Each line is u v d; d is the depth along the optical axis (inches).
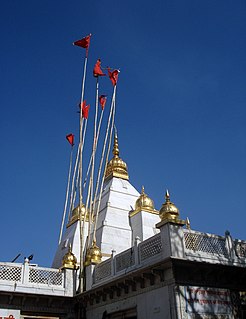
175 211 705.6
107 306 843.4
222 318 670.5
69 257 1008.2
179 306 629.9
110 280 836.0
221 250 729.6
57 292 939.3
